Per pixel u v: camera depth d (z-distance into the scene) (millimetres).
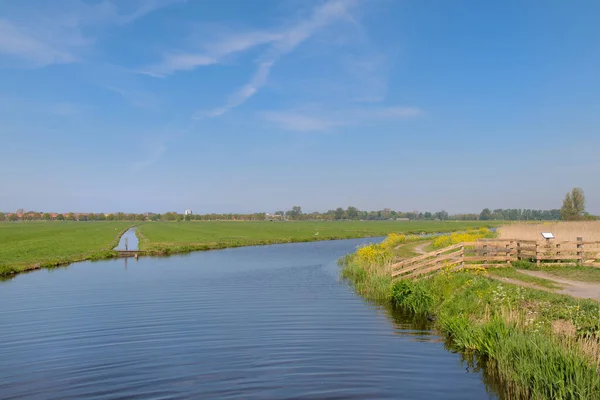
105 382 11922
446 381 11734
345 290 25594
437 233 101312
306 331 16688
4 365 13359
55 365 13305
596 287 19594
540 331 12992
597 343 11539
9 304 22047
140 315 19531
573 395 9586
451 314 17172
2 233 90125
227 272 33812
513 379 11242
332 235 85812
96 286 27359
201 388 11398
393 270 27016
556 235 37156
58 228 122312
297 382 11727
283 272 33688
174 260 43000
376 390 11141
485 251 26656
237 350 14469
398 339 15555
